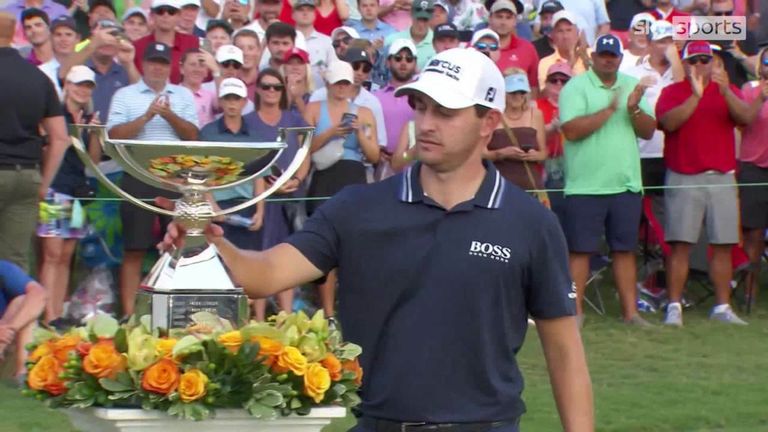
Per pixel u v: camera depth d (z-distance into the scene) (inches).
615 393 1194.0
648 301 1640.0
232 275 532.7
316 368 484.4
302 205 1427.2
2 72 1178.0
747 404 1165.1
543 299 567.5
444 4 1859.0
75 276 1379.2
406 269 554.3
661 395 1190.9
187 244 519.8
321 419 492.1
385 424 559.2
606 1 1996.8
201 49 1512.1
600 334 1472.7
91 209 1363.2
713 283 1595.7
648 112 1503.4
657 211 1648.6
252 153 518.3
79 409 485.1
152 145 511.5
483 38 1656.0
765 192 1632.6
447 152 550.3
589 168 1498.5
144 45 1530.5
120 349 478.6
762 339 1480.1
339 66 1430.9
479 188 561.6
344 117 1424.7
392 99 1493.6
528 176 1473.9
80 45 1481.3
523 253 557.0
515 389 565.6
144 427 473.4
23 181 1192.2
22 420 997.2
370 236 559.2
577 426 573.9
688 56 1558.8
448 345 552.4
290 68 1481.3
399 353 555.5
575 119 1489.9
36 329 511.8
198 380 465.1
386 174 1486.2
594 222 1505.9
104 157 1359.5
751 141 1642.5
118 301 1375.5
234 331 482.3
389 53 1523.1
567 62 1729.8
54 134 1216.8
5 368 1074.1
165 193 1353.3
